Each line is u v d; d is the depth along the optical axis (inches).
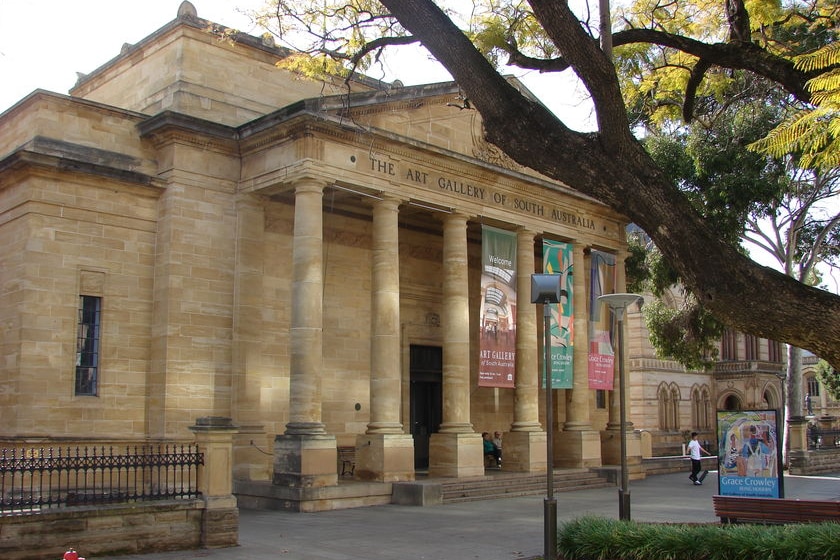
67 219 1000.2
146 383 1042.7
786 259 1603.1
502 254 1234.6
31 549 582.6
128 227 1047.6
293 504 941.2
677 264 416.8
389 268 1094.4
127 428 1019.3
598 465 1368.1
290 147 1045.8
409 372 1350.9
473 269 1496.1
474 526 820.6
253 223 1105.4
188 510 668.7
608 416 1502.2
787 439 1664.6
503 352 1204.5
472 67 460.1
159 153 1089.4
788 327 384.8
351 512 933.2
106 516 622.8
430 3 467.2
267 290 1146.7
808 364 3351.4
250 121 1109.7
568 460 1353.3
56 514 596.7
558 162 442.9
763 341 2778.1
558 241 1396.4
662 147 1491.1
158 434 1014.4
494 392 1498.5
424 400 1393.9
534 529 800.3
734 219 1438.2
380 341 1078.4
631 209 429.1
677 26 759.1
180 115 1045.8
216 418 703.1
